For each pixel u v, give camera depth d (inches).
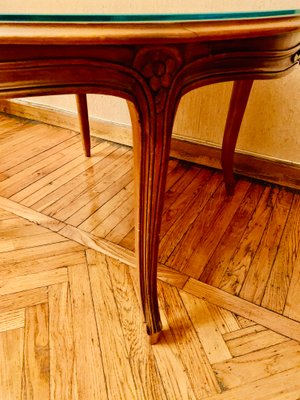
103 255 31.7
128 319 25.5
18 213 37.2
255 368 22.5
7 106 64.2
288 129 40.6
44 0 16.9
